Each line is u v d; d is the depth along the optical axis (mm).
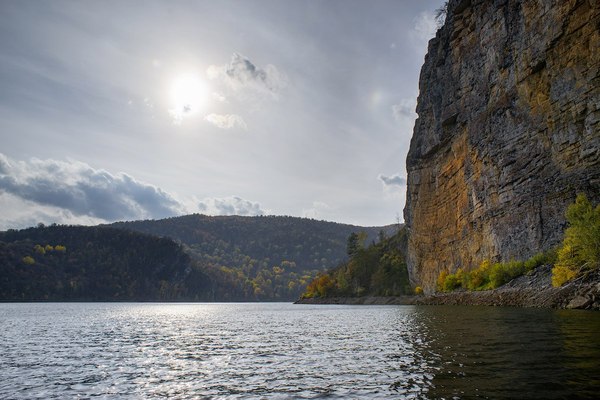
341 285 145125
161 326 44906
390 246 151000
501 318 30703
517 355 15727
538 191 54844
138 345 27500
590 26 48438
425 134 93312
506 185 61344
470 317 34406
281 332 34219
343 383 14000
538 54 55781
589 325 22719
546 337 19406
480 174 69312
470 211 73562
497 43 65688
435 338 23156
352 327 36094
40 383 15930
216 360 20406
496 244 63094
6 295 191875
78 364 20156
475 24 73125
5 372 18234
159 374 17250
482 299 54938
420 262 96500
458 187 79500
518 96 60281
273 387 14094
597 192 46281
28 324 49469
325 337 28891
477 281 63812
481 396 11016
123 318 62906
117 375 17250
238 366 18422
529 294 43938
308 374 15906
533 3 57125
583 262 39469
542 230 53250
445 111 82312
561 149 52188
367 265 144500
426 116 93250
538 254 51531
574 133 50219
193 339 30516
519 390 11258
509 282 53594
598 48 47312
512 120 61219
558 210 50906
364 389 12992
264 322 48719
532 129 57281
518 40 60375
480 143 69188
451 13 80688
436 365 15359
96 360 21281
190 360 20656
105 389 14805
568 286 37938
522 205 57281
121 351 24609
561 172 52156
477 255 70312
